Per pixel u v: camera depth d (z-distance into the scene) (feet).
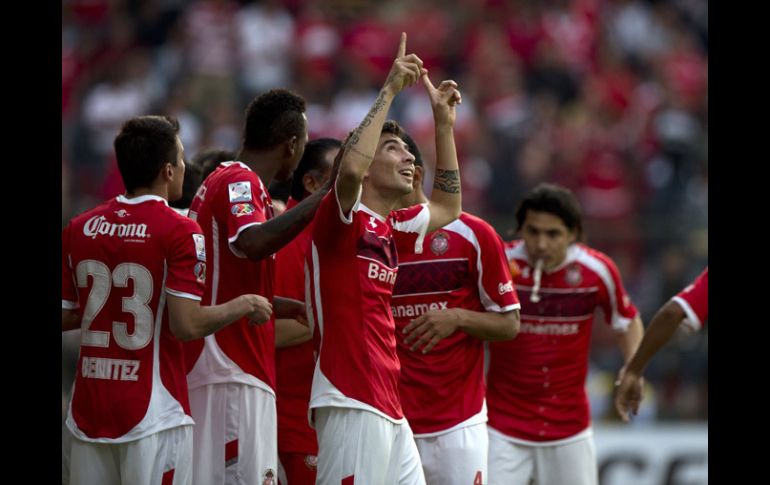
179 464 56.03
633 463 115.96
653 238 134.72
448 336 67.56
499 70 194.29
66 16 196.75
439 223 62.64
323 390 55.36
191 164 76.69
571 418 81.10
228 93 189.26
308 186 68.95
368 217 57.57
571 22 206.69
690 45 215.10
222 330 59.72
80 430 55.98
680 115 196.34
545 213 80.53
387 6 209.15
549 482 81.25
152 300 55.77
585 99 193.98
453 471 68.23
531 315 81.41
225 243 59.67
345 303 55.77
